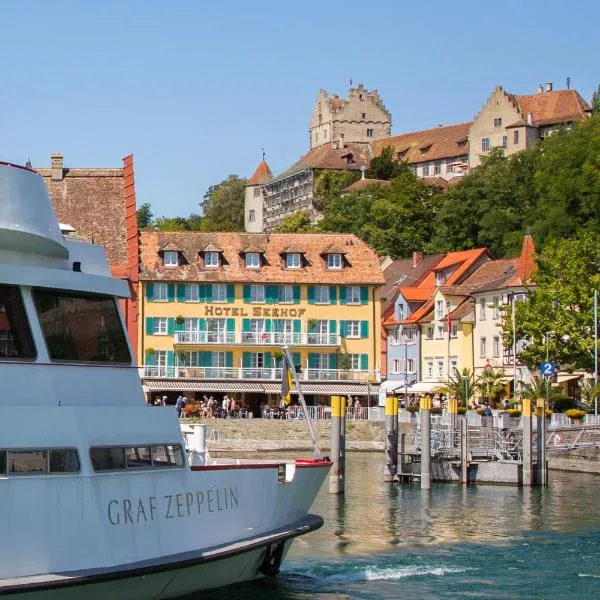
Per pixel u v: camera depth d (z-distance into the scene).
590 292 90.81
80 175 105.44
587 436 74.12
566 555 40.09
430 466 62.75
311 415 101.06
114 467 25.77
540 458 64.81
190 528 27.67
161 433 27.06
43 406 24.50
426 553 40.12
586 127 138.25
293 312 116.31
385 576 35.81
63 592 24.39
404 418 98.81
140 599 26.80
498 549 41.22
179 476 27.42
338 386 114.81
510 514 51.41
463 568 37.44
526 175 170.38
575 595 33.81
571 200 120.94
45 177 105.12
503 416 80.88
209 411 99.12
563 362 92.06
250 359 114.88
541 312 92.44
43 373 25.19
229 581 29.59
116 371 26.66
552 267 93.31
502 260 128.88
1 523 23.66
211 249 115.62
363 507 53.47
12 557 23.78
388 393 113.38
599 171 119.31
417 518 49.62
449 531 45.69
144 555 26.33
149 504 26.53
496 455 67.12
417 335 131.12
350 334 117.44
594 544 42.50
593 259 92.75
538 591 34.28
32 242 25.34
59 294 25.70
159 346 112.75
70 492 24.75
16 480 23.89
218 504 28.61
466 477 65.06
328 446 96.12
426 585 34.72
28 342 25.02
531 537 44.25
